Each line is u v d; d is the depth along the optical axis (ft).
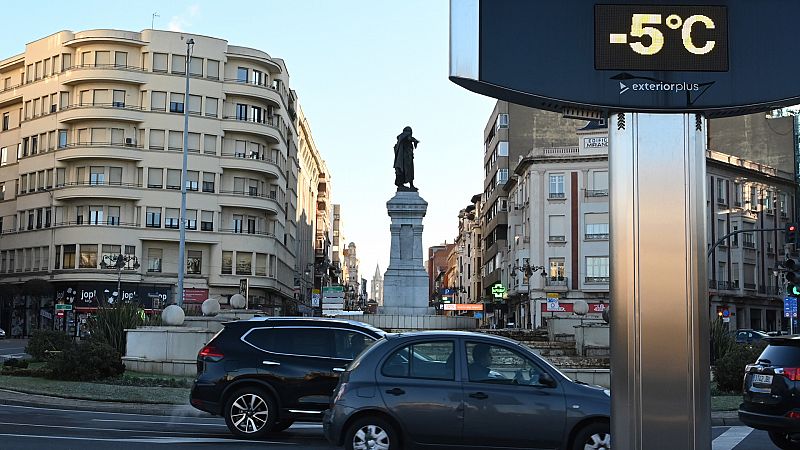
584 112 22.34
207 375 43.98
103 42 217.77
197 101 222.89
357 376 34.19
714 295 217.15
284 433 46.50
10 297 233.55
